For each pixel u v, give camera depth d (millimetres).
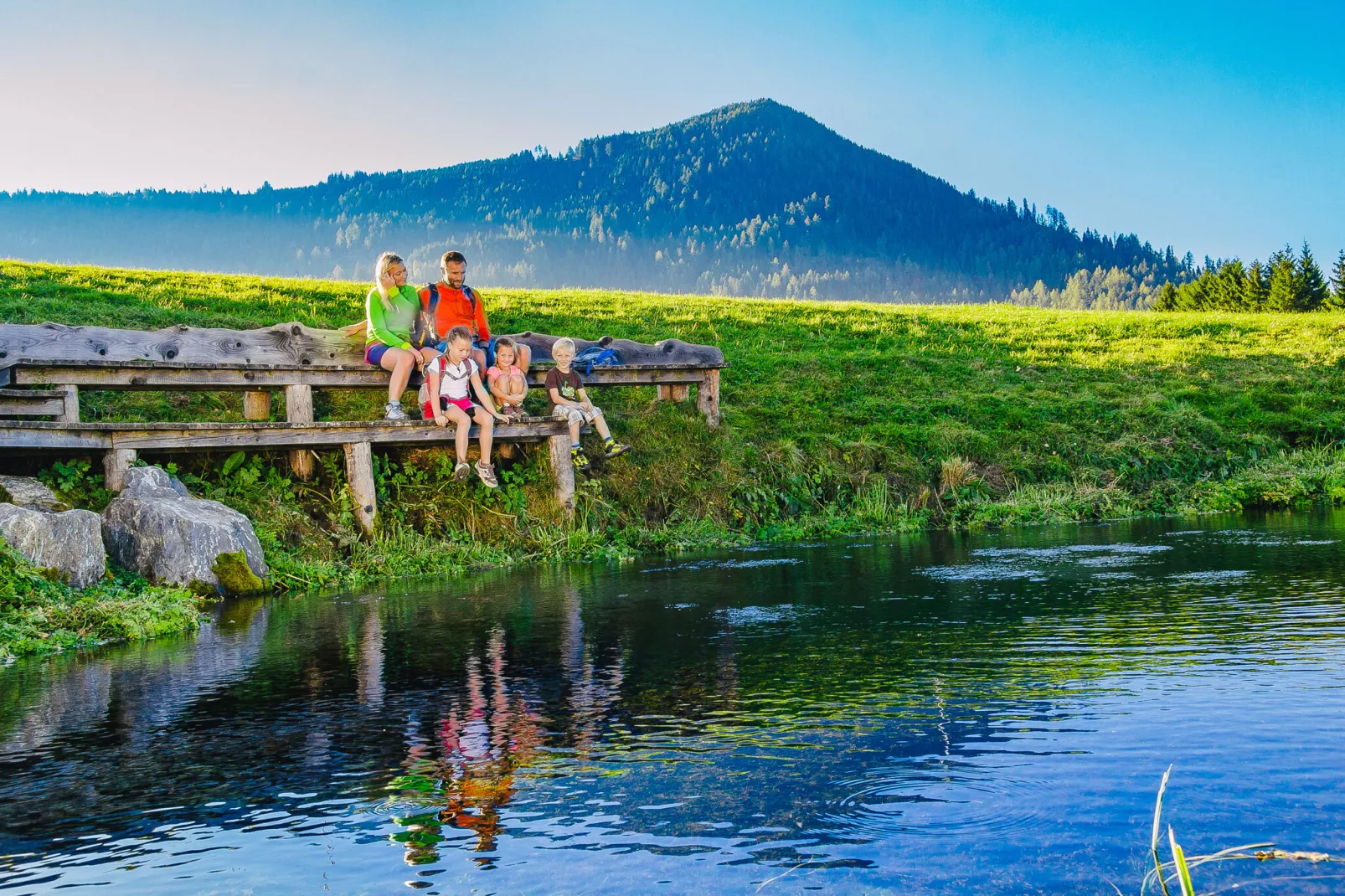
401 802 3162
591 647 5543
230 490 10117
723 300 26625
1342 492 13977
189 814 3119
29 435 8625
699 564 9562
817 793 3117
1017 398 17641
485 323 11523
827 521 12875
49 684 5141
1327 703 3879
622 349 13328
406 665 5234
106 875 2674
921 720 3865
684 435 13547
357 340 11430
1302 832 2711
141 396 11969
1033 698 4121
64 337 10180
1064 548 9711
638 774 3352
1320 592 6488
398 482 11086
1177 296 107562
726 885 2512
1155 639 5191
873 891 2455
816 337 21453
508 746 3715
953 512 13383
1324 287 88688
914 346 21344
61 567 7590
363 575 9375
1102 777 3162
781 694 4359
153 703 4582
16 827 3045
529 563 10336
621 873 2600
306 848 2820
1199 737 3510
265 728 4074
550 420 11461
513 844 2805
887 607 6613
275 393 12500
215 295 19047
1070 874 2521
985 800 3016
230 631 6629
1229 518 12477
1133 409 17422
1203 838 2695
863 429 15297
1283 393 19125
